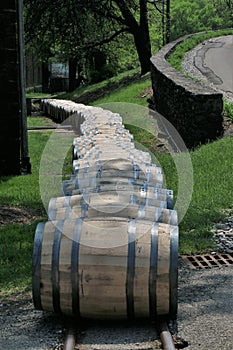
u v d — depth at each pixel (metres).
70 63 48.53
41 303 5.91
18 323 6.15
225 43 36.47
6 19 14.90
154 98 23.81
